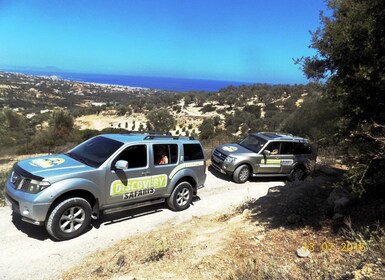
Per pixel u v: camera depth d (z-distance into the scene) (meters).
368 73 4.26
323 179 8.88
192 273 4.23
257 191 9.67
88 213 5.70
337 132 5.11
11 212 6.59
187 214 7.28
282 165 11.02
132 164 6.43
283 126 14.05
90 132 27.31
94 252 5.17
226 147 11.41
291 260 4.42
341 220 5.46
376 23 4.47
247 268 4.13
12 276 4.38
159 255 4.80
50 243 5.38
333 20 5.54
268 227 5.85
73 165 5.82
